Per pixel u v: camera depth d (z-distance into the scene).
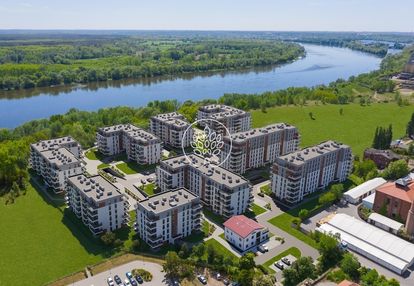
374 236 187.75
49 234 192.75
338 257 174.00
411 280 165.25
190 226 193.62
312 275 162.88
